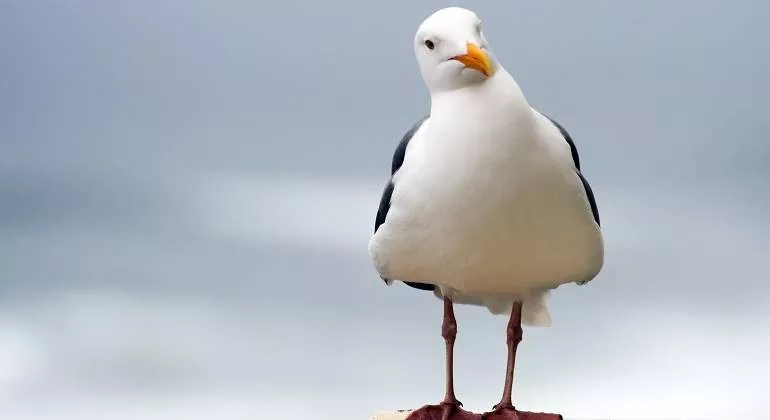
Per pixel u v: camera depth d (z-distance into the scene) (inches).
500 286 346.9
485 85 324.5
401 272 349.1
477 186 321.1
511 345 366.3
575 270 343.3
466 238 328.2
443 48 327.0
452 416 365.7
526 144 320.2
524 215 324.8
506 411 364.8
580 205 331.9
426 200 327.9
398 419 386.3
